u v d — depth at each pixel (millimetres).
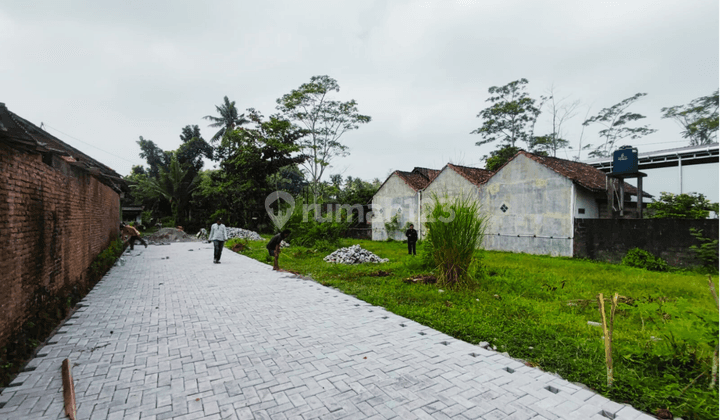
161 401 3031
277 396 3127
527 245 16031
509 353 4152
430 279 8234
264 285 8141
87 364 3770
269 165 33250
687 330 3268
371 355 4059
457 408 2947
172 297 6910
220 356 4012
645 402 2998
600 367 3635
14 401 3002
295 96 29219
